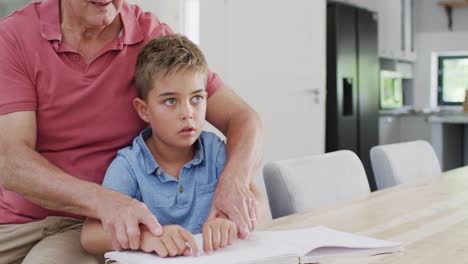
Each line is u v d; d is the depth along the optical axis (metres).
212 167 1.40
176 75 1.28
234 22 3.81
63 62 1.39
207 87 1.57
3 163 1.26
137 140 1.37
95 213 1.11
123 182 1.29
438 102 6.83
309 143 4.40
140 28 1.51
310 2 4.35
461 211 1.31
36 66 1.37
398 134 5.91
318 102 4.46
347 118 4.87
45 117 1.40
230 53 3.80
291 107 4.24
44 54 1.38
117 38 1.46
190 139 1.31
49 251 1.29
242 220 1.08
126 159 1.32
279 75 4.14
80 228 1.41
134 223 1.00
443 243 1.04
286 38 4.18
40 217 1.41
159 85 1.29
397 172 1.99
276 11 4.10
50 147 1.42
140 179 1.31
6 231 1.40
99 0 1.31
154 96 1.31
